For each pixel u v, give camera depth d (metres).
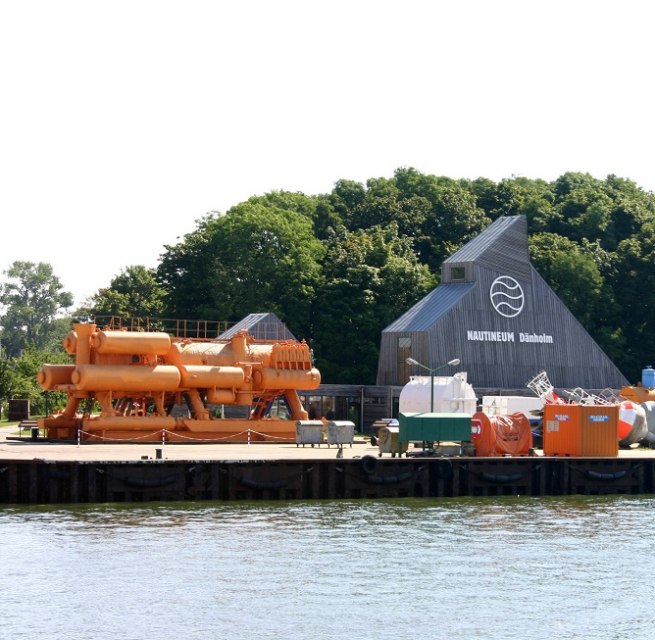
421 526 96.56
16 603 70.44
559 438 123.94
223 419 139.50
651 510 109.56
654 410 149.25
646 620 69.69
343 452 123.75
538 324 187.12
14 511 97.75
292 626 67.25
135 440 133.38
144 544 85.69
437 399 149.25
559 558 84.94
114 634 65.44
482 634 66.50
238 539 88.38
